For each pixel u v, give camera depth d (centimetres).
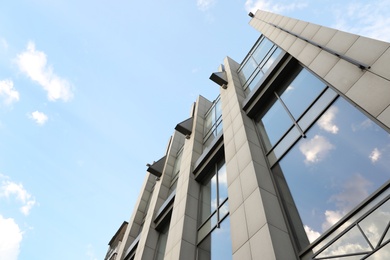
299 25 1356
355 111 850
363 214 674
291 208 909
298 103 1168
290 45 1340
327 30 1105
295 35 1326
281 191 990
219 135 1677
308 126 1028
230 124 1527
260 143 1273
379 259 577
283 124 1202
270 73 1424
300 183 932
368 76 803
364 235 639
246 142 1241
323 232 761
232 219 995
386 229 598
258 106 1450
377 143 741
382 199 650
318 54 1084
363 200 700
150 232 1889
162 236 1850
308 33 1228
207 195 1553
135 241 2144
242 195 1032
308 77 1180
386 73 749
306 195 884
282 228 856
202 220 1441
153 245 1808
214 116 2272
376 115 728
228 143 1398
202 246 1293
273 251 755
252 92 1517
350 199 740
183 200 1579
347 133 847
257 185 990
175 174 2380
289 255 774
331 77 949
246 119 1442
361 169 752
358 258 621
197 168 1762
